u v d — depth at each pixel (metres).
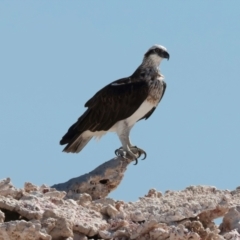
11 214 15.49
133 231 15.16
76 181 18.78
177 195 17.30
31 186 17.20
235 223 16.17
